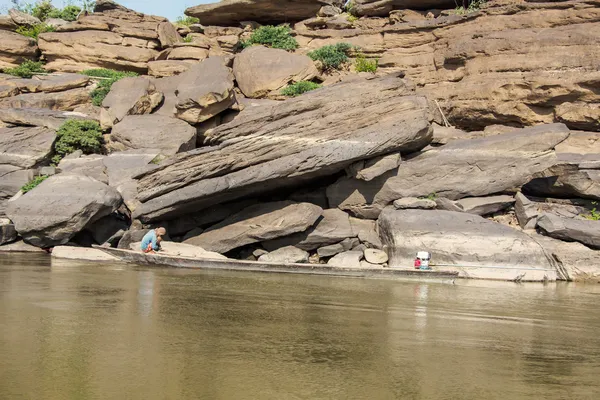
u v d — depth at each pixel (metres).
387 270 19.30
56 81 31.67
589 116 24.75
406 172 23.11
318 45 33.94
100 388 7.91
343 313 13.14
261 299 14.38
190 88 27.89
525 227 22.08
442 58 29.19
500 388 8.61
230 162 22.41
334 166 22.61
